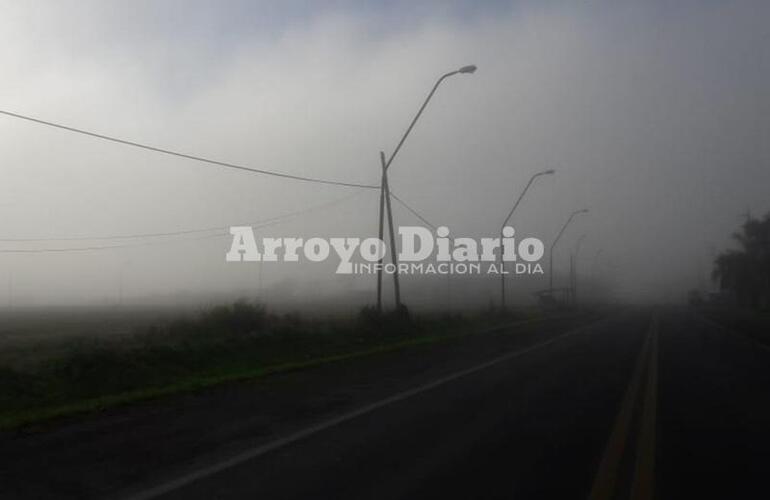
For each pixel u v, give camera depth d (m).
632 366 29.08
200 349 28.11
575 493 10.30
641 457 12.79
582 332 53.59
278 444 13.20
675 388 22.42
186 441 13.38
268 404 17.95
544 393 20.69
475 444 13.52
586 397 20.02
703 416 17.22
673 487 10.84
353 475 11.08
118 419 15.70
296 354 32.28
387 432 14.52
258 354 30.44
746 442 14.20
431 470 11.48
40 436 13.80
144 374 23.42
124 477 10.80
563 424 15.79
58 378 21.23
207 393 19.95
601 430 15.17
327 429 14.70
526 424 15.71
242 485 10.42
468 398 19.45
